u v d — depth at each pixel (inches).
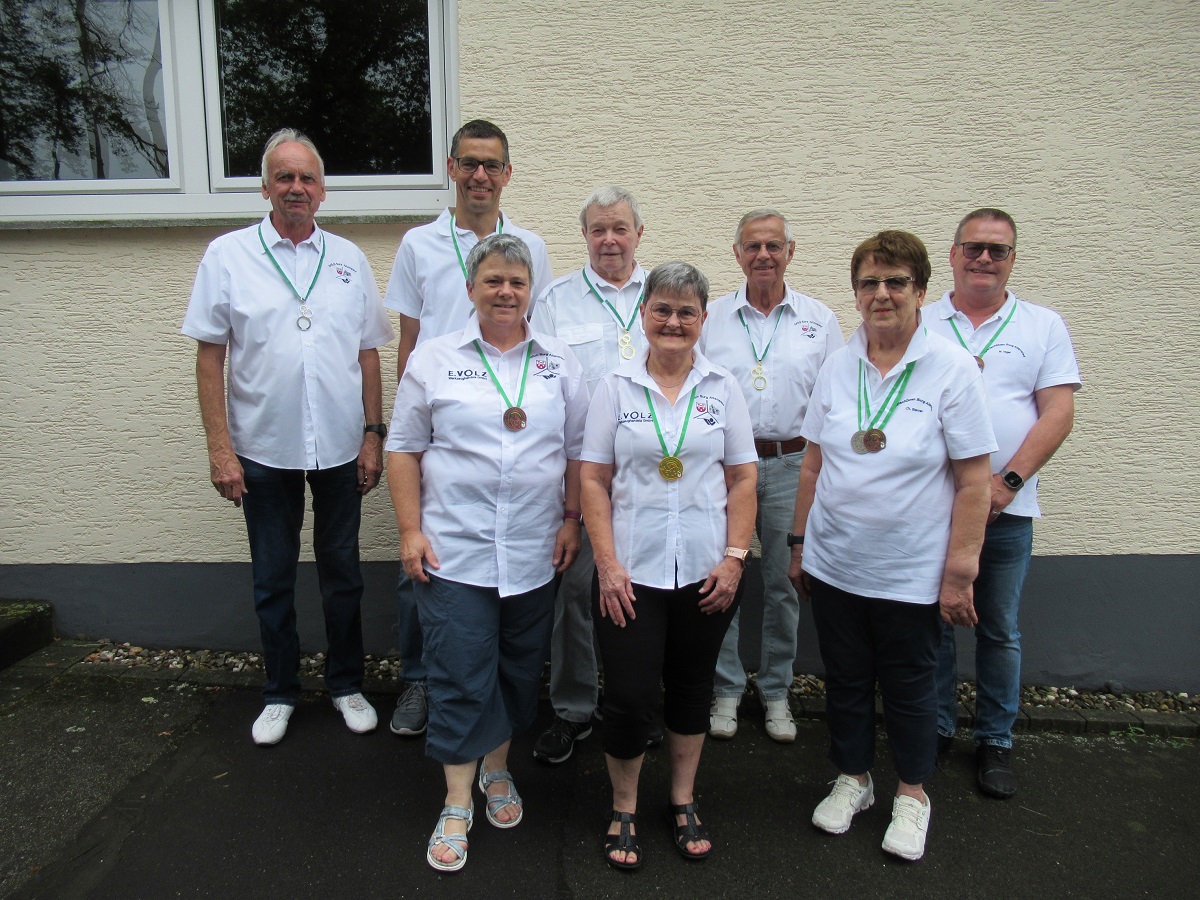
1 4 138.9
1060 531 141.1
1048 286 136.3
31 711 122.7
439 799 104.6
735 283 137.3
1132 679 142.6
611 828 94.6
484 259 90.4
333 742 117.0
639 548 89.7
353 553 120.9
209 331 109.0
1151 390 137.5
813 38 132.3
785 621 122.2
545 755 113.7
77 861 91.7
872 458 91.5
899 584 91.0
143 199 139.4
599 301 113.3
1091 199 134.0
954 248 110.5
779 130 134.2
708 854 95.4
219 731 119.0
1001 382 106.5
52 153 142.2
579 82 133.3
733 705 124.5
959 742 124.5
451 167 114.0
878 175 135.0
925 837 98.3
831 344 120.6
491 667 94.3
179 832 96.8
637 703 88.7
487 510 92.4
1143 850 99.5
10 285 138.9
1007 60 131.8
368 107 140.4
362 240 140.1
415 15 137.7
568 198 135.9
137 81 140.1
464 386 92.7
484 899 87.7
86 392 141.3
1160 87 131.1
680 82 133.4
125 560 145.1
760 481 121.0
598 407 92.7
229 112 140.2
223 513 143.7
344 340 114.9
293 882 89.4
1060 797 110.4
